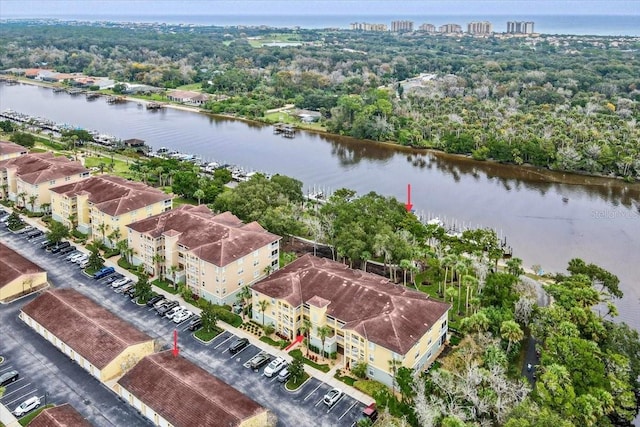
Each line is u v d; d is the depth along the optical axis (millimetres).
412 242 162625
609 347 117688
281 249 175000
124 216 168000
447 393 101438
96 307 132625
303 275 134000
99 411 103812
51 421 95375
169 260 150000
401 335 111562
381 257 171000
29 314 129500
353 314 120375
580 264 147625
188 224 156125
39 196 197875
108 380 112625
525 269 171000
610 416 107188
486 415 100625
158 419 100062
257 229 157375
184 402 100125
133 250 160125
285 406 106250
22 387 109812
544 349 117750
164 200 181000
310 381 113875
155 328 130875
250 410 98688
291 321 125938
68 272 157000
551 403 97875
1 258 152375
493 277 135000
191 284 146500
